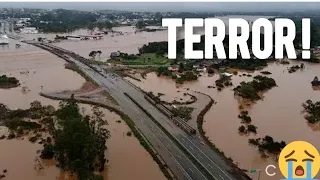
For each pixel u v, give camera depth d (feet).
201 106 520.83
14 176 325.21
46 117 457.68
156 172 334.03
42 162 350.64
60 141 324.39
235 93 588.50
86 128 344.69
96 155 342.44
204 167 338.75
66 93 576.20
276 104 542.98
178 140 397.39
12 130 421.59
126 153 369.50
